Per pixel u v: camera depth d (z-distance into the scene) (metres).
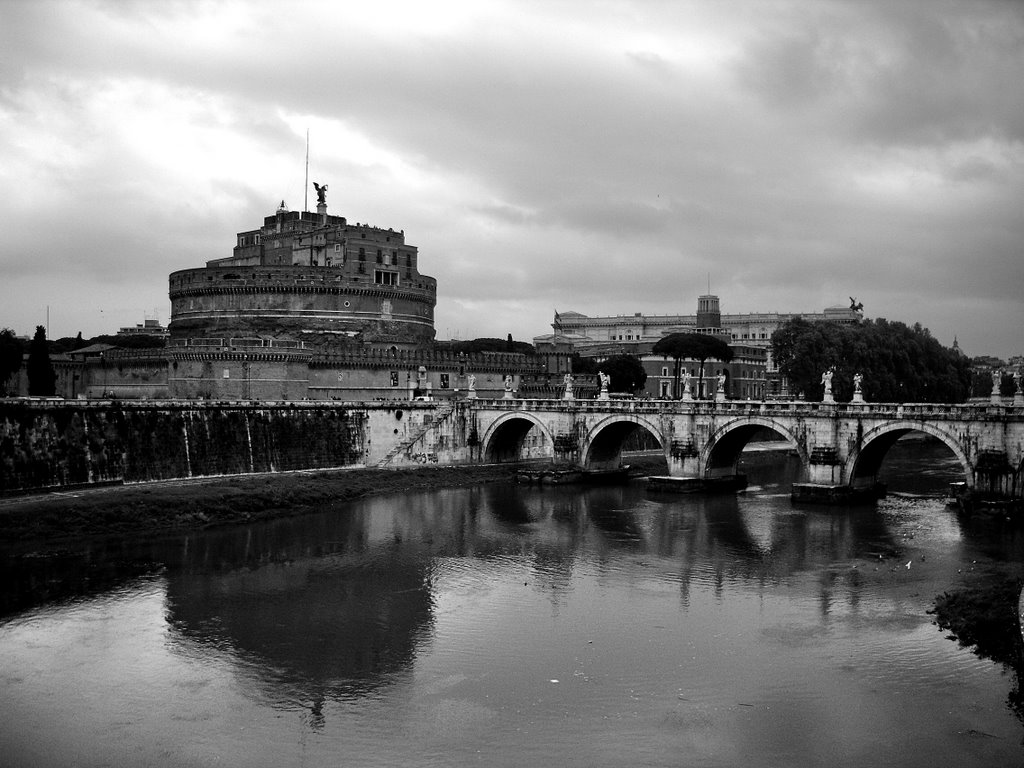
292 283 197.62
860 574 89.25
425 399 174.38
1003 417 112.44
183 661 67.69
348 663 67.38
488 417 164.38
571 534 109.25
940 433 117.75
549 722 58.12
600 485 150.88
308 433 144.88
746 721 57.97
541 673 65.56
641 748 54.91
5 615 76.75
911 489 141.50
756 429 144.00
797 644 70.50
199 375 164.00
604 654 68.94
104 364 179.75
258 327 195.12
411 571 91.75
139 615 77.25
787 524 113.50
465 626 75.19
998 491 113.25
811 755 53.84
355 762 53.62
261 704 60.81
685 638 72.19
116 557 94.88
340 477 140.88
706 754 54.19
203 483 125.88
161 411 126.25
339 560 95.81
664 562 95.38
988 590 80.19
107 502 108.38
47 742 55.72
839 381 193.50
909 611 77.62
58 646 70.19
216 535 105.94
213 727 57.69
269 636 72.75
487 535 108.62
